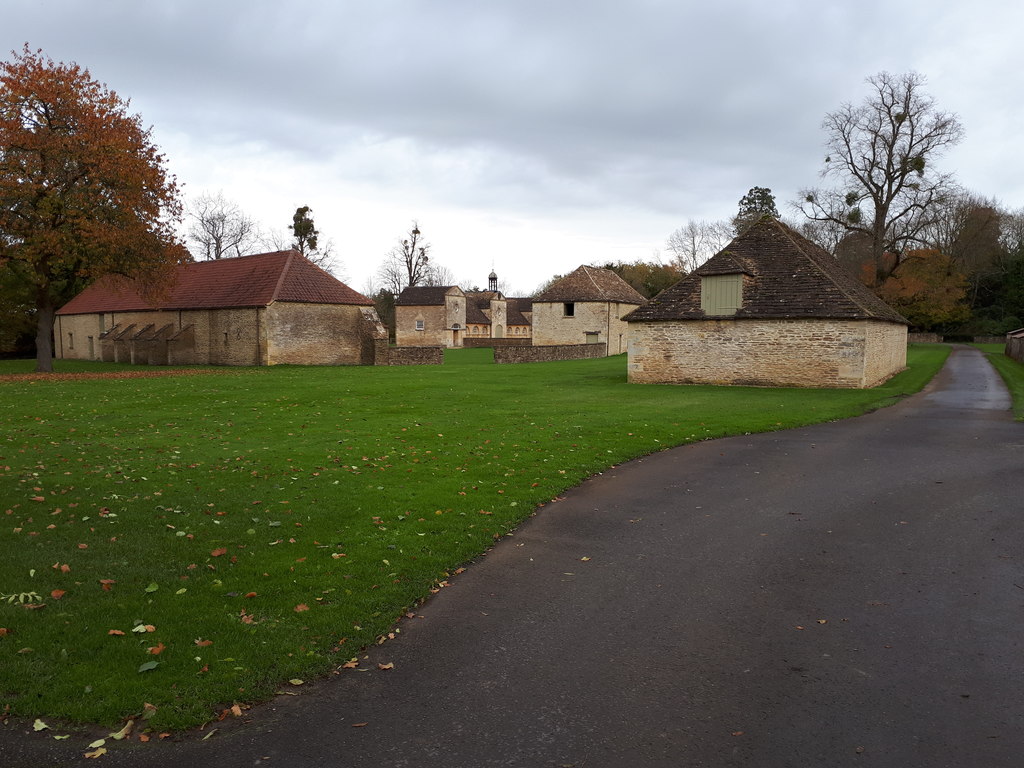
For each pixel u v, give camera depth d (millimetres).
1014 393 22391
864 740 3916
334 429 14766
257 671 4621
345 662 4812
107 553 6805
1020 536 7527
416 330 76875
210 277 44844
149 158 33156
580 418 16359
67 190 29906
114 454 11836
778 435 14266
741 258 25516
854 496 9305
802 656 4930
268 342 39094
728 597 6004
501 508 8609
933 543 7348
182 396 21078
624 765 3703
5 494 8914
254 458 11531
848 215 47750
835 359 23516
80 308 52844
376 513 8289
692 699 4371
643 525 8094
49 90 28781
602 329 53844
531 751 3832
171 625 5250
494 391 23016
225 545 7102
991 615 5574
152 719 4066
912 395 22062
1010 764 3684
